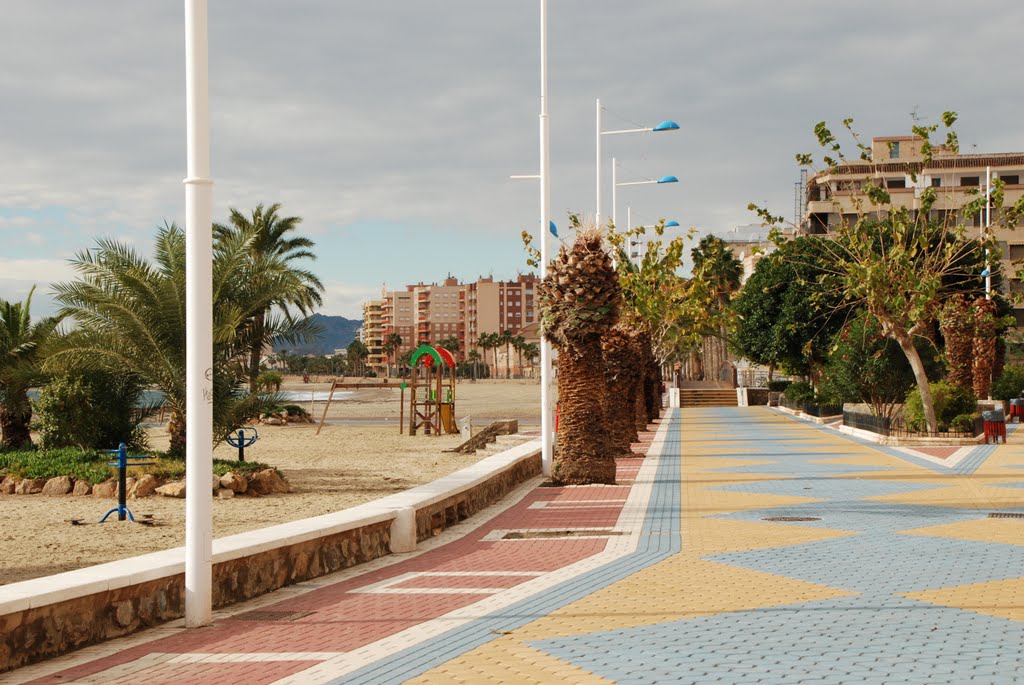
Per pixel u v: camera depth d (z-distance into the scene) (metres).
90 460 21.62
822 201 81.56
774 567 11.42
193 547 9.45
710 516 16.09
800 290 60.34
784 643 7.98
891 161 83.88
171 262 21.77
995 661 7.32
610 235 22.52
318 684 7.15
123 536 14.73
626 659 7.61
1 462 21.45
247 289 22.45
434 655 7.88
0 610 7.76
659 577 11.01
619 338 29.08
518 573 11.62
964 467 23.62
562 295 21.50
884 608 9.17
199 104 9.75
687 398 72.50
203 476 9.54
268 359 25.48
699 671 7.23
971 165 83.62
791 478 21.95
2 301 25.94
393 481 22.89
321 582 11.63
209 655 8.19
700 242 85.56
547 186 23.45
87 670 7.80
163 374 21.88
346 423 50.97
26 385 25.44
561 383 21.91
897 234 31.69
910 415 33.06
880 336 34.22
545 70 23.62
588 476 21.67
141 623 9.32
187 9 9.73
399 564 12.76
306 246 54.44
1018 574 10.70
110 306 21.03
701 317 44.78
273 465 27.16
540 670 7.36
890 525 14.58
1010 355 67.50
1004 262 80.44
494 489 19.25
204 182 9.77
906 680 6.88
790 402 60.09
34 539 14.45
